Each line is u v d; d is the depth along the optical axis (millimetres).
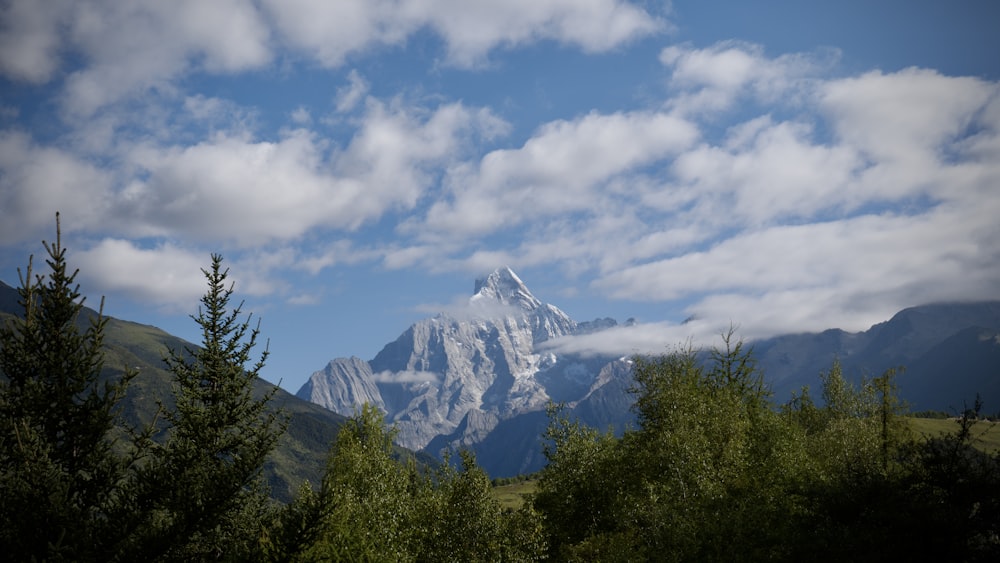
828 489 45312
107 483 27984
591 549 51125
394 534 44156
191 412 38781
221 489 28562
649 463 58125
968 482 38531
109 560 25062
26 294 28828
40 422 27672
